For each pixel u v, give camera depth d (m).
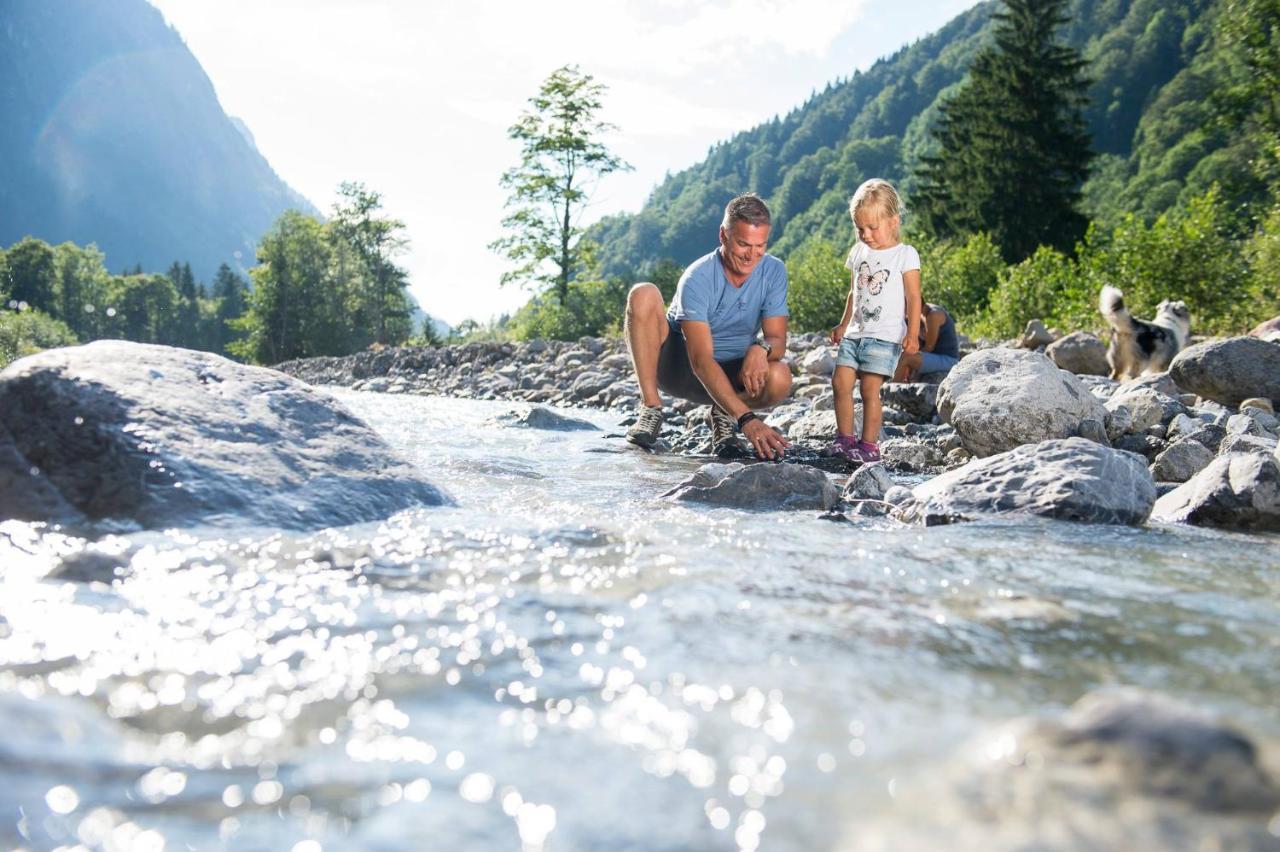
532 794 1.08
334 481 2.96
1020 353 5.59
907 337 5.38
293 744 1.20
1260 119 18.03
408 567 2.25
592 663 1.57
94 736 1.18
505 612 1.88
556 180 39.69
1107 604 2.08
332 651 1.60
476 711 1.34
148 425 2.79
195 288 130.38
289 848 0.94
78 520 2.52
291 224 64.56
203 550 2.31
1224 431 5.31
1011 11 44.88
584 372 13.48
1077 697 1.46
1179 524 3.39
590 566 2.33
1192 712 1.19
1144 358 9.15
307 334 62.28
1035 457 3.63
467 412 9.28
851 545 2.72
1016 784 1.08
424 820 1.01
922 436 6.43
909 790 1.10
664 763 1.17
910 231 43.78
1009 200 42.84
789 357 12.59
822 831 1.00
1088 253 16.83
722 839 0.98
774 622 1.86
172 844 0.94
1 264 92.25
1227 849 0.94
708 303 5.30
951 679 1.54
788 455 5.65
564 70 39.28
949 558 2.57
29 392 2.78
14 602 1.82
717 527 2.98
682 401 8.80
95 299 99.75
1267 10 17.42
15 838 0.93
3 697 1.22
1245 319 13.83
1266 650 1.75
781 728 1.30
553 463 4.89
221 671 1.47
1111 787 1.07
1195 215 14.45
